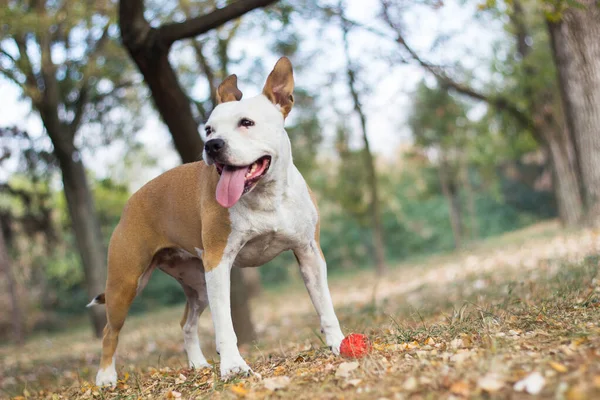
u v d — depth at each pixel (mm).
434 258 22844
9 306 23016
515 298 5855
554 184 18516
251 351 6676
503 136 21312
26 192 14711
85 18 11086
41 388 6367
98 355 9531
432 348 3850
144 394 4293
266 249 4477
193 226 4637
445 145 24406
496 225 35156
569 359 3012
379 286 15273
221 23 6922
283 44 13578
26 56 11008
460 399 2717
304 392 3309
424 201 32688
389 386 3107
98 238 13570
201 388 4004
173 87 7434
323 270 4578
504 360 3121
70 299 26297
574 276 6312
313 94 16703
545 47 17797
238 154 3902
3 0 9375
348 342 4090
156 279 27516
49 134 12523
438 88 21719
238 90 4566
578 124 12312
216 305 4238
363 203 20938
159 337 11320
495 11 16125
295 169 4441
